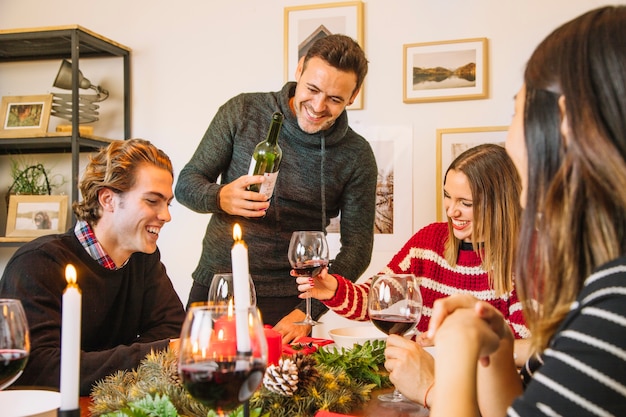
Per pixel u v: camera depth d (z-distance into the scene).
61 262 1.58
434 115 3.11
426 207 3.12
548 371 0.71
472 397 0.77
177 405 1.07
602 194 0.74
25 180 3.41
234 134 2.33
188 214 3.37
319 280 1.92
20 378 1.39
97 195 1.66
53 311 1.52
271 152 2.09
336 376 1.24
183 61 3.39
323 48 2.09
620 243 0.75
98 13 3.50
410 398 1.26
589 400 0.68
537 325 0.83
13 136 3.27
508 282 1.95
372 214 2.42
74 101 3.14
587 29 0.77
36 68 3.58
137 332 1.87
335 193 2.38
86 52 3.49
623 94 0.73
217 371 0.76
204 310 0.78
